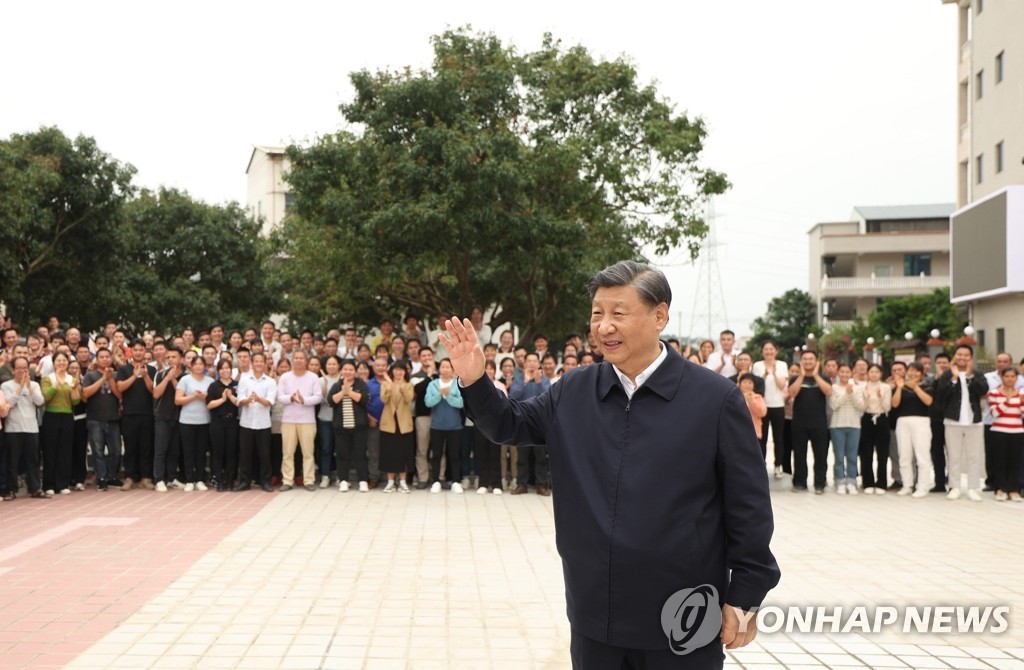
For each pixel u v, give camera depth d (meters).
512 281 19.97
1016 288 22.48
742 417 2.54
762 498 2.50
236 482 11.83
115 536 8.36
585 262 15.09
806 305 50.59
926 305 35.62
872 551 7.92
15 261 19.78
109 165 22.31
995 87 25.97
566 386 2.80
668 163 16.02
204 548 7.82
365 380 11.77
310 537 8.34
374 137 14.73
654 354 2.65
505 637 5.29
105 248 22.92
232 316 28.00
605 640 2.50
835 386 11.81
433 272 17.66
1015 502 11.02
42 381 10.90
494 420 2.74
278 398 11.62
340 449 11.63
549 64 15.93
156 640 5.19
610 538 2.49
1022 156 24.27
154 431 11.69
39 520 9.23
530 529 8.84
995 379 12.28
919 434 11.59
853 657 5.03
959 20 29.25
